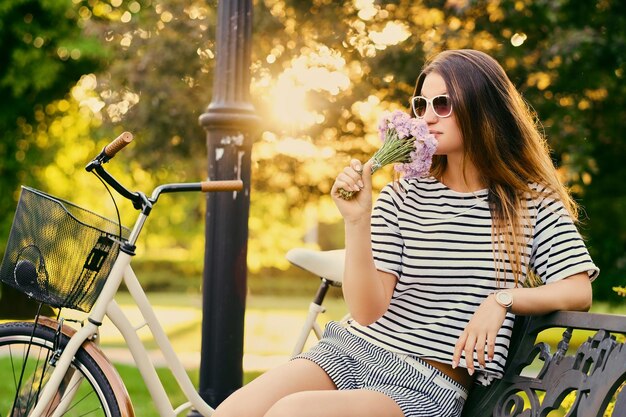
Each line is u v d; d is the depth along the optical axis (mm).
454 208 2801
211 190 3248
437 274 2754
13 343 3188
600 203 9125
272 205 14992
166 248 27312
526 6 7734
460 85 2781
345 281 2701
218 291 4039
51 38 13625
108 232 3074
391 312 2801
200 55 8672
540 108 8102
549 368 2596
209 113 4090
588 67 8180
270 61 8148
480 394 2793
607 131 8945
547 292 2633
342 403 2547
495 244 2730
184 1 8617
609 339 2361
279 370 2750
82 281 3029
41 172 15148
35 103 14438
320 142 8453
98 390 3088
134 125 9016
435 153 2832
